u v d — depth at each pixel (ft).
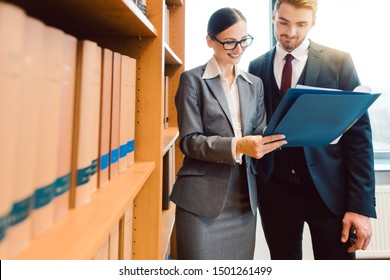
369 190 3.53
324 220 3.88
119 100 2.09
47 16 2.05
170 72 5.96
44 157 1.18
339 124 2.68
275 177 4.12
